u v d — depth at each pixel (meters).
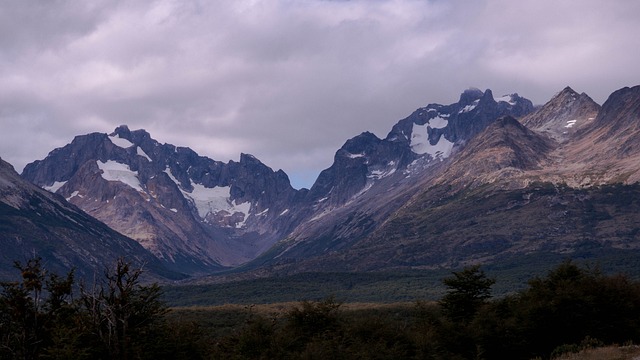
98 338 65.25
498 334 78.62
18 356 64.88
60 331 63.31
